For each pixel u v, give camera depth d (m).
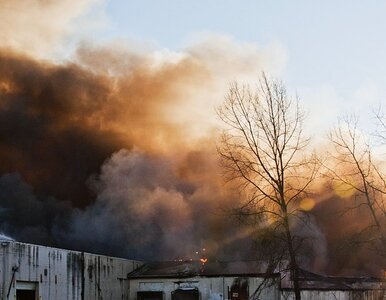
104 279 38.62
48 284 32.31
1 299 28.34
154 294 41.12
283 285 39.84
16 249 29.78
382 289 43.66
